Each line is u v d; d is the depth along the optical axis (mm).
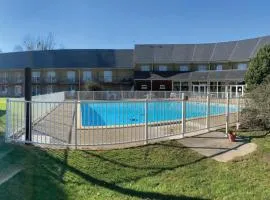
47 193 6355
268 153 9023
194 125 11680
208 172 7855
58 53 66875
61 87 65312
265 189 7047
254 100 12547
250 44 59812
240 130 11984
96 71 65125
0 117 14250
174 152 8938
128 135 10180
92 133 10414
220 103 13234
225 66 61500
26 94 9562
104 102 9555
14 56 69188
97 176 7340
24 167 7215
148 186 7082
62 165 7645
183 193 6801
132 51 67062
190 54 64688
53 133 10664
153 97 40062
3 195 6008
